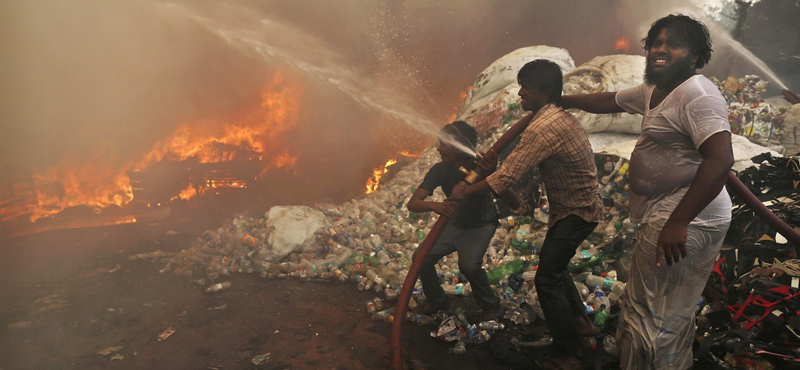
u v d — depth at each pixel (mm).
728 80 6426
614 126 5148
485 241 3207
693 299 2271
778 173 3617
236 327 3430
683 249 1945
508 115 5926
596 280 3428
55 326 3547
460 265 3191
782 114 5516
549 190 2668
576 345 2713
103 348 3197
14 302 4062
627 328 2410
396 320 2775
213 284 4234
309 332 3326
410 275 2854
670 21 2090
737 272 2986
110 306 3873
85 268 4914
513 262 3891
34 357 3105
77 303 3965
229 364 2959
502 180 2553
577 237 2605
